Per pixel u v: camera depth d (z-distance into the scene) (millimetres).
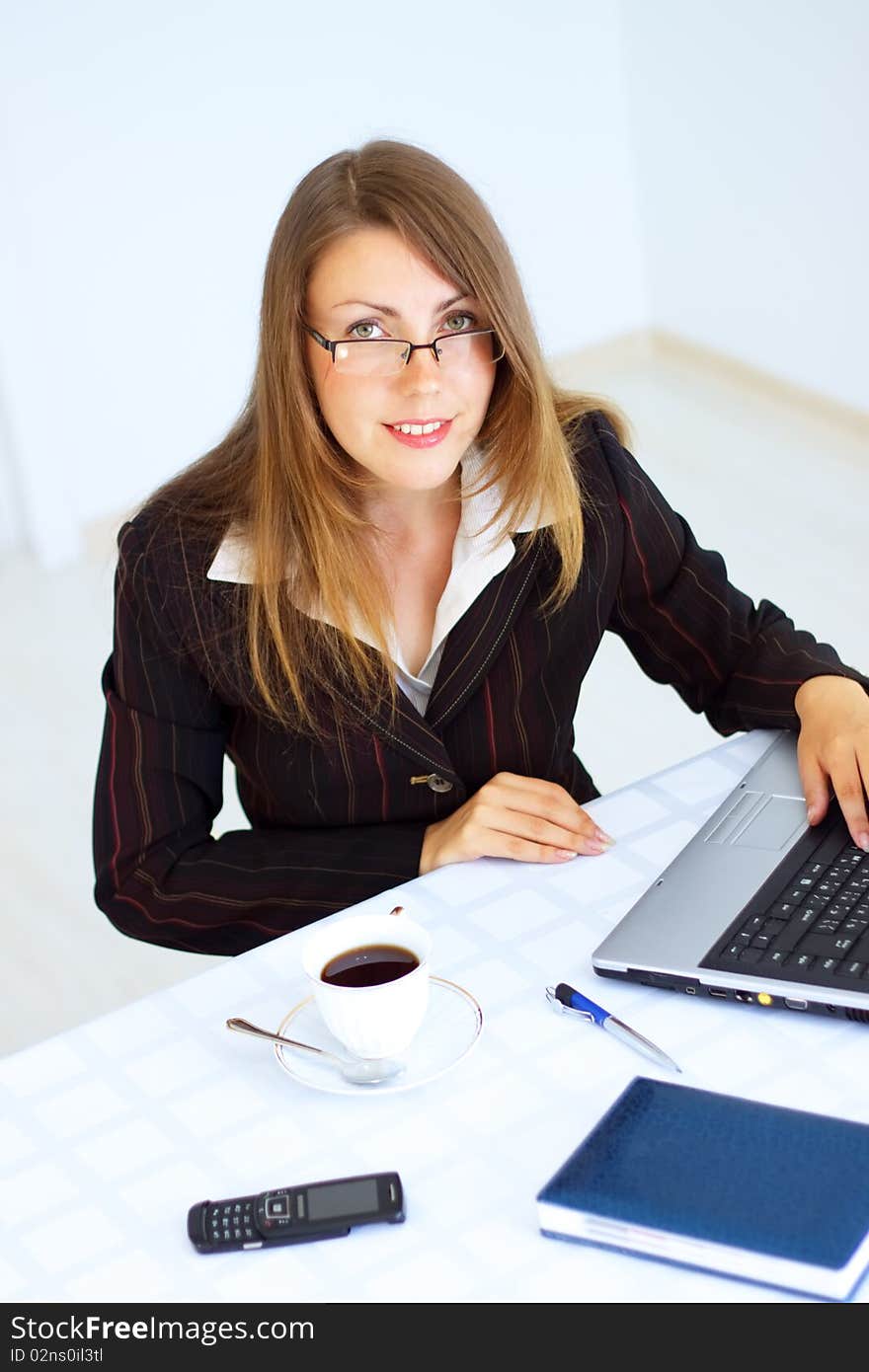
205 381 4152
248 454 1447
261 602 1411
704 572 1576
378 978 1069
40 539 3992
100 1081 1093
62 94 3746
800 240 4031
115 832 1440
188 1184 994
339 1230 932
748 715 1474
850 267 3904
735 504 3734
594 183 4508
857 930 1098
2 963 2588
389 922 1095
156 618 1440
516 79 4305
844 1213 873
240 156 3998
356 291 1273
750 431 4121
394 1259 917
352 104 4102
